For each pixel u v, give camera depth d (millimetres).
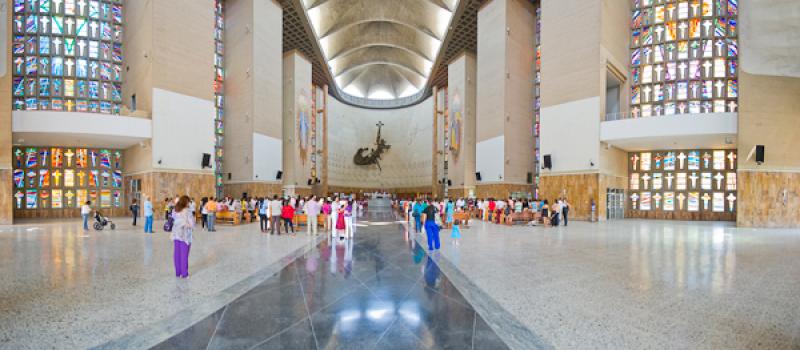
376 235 13344
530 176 27812
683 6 21547
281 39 29000
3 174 16750
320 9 32250
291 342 3729
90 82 20750
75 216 21078
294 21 30297
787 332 3992
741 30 16562
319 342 3730
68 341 3730
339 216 12305
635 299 5188
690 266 7488
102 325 4176
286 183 33000
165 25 19625
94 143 20359
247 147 26062
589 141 20188
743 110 17062
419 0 32562
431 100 46156
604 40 20172
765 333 3965
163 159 19484
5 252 9023
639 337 3852
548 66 22234
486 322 4297
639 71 22422
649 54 22266
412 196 48781
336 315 4547
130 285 5898
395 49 44188
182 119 20281
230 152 27219
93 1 20984
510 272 6953
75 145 20922
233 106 27109
